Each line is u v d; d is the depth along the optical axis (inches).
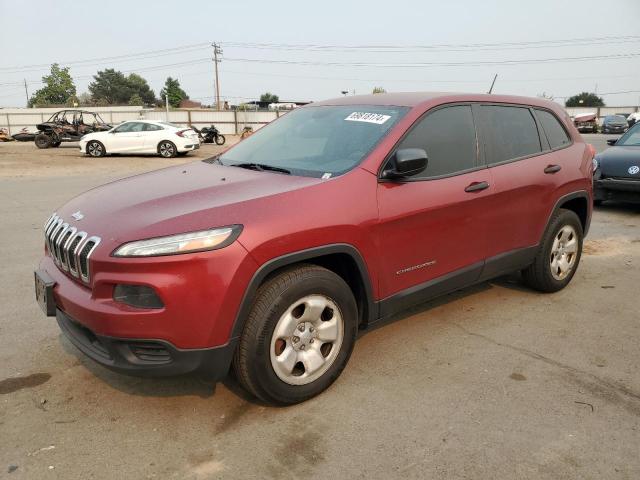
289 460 103.3
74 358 143.0
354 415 118.0
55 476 98.7
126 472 100.0
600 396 126.4
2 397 124.5
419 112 144.5
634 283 207.6
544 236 181.3
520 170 167.5
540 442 109.0
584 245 268.1
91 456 104.4
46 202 392.5
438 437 110.3
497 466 101.7
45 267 129.6
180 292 102.8
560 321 169.9
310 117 164.6
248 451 106.0
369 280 129.3
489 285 202.8
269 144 160.2
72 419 116.3
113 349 106.7
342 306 124.2
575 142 197.6
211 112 2010.3
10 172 615.5
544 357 145.8
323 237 117.3
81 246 111.5
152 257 101.9
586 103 3265.3
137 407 121.1
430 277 145.2
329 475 99.3
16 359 142.3
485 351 148.9
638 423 115.8
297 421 116.0
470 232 152.4
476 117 160.7
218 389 128.7
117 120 2010.3
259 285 113.0
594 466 101.9
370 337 157.3
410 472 100.0
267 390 115.3
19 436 110.2
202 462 102.8
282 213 113.3
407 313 175.2
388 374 135.9
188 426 114.2
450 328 163.8
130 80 5147.6
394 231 132.1
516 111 176.7
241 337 111.7
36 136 1055.0
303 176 131.8
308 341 120.6
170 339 104.5
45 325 163.6
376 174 130.7
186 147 842.2
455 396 125.8
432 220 140.4
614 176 335.9
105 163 738.8
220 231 105.9
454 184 146.3
